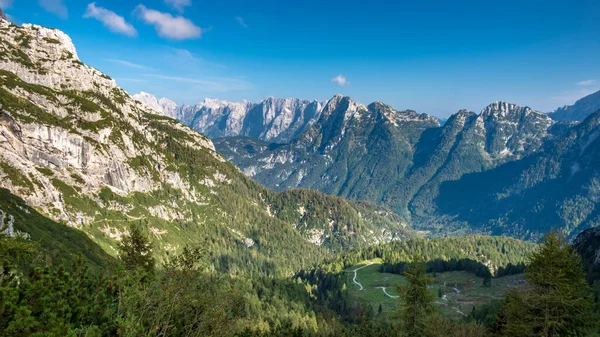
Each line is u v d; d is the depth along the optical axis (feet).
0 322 67.77
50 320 71.61
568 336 153.07
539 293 158.71
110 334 83.76
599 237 631.15
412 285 229.86
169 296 100.83
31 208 551.18
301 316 506.89
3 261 83.71
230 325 114.01
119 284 91.71
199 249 160.66
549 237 157.69
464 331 227.20
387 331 252.62
